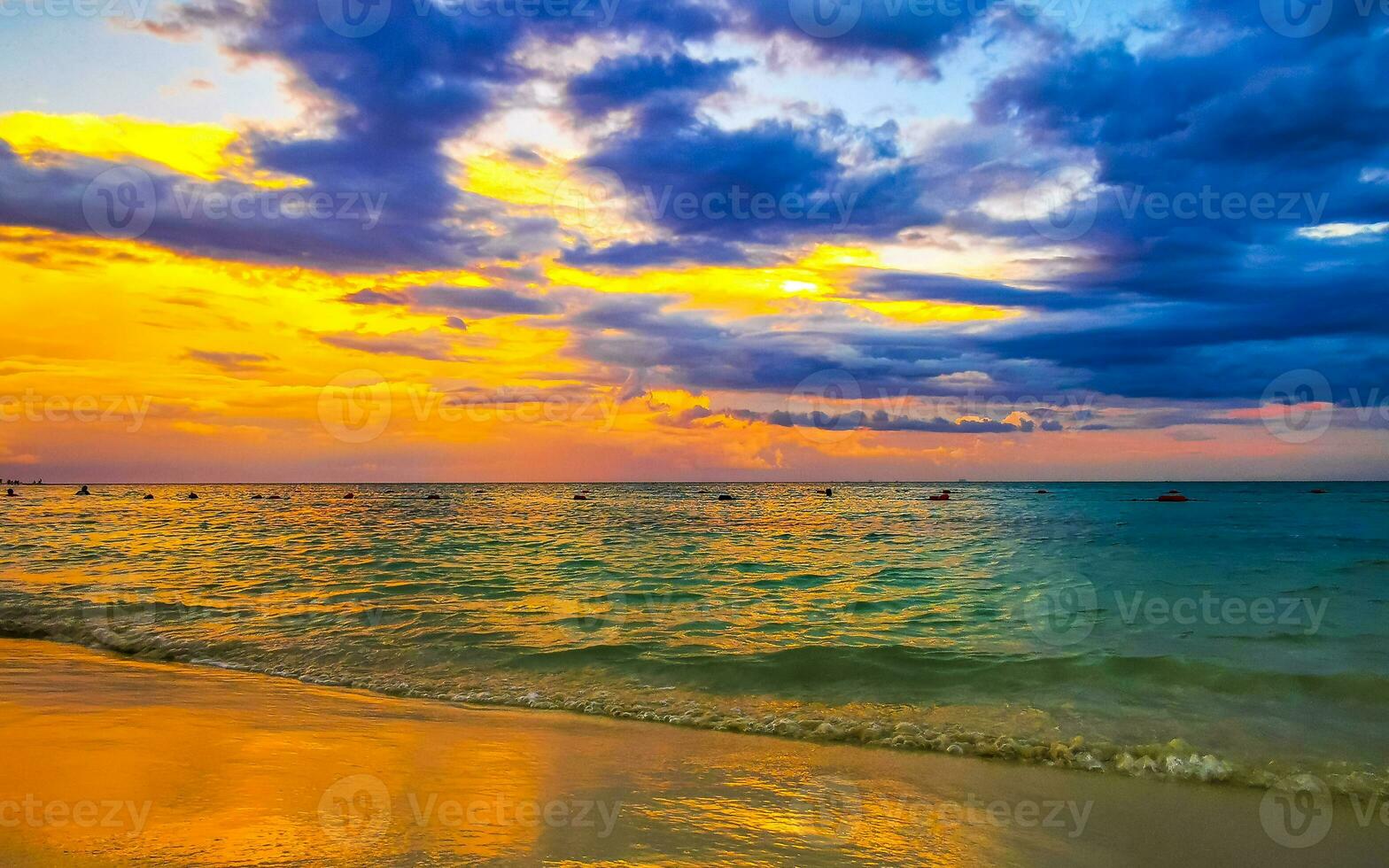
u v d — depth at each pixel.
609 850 4.21
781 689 8.50
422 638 11.02
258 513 51.38
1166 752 6.33
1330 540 26.89
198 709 7.17
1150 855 4.49
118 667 9.35
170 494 111.69
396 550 24.98
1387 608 13.47
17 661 9.70
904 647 10.26
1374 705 7.59
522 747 6.28
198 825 4.29
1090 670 8.97
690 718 7.44
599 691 8.45
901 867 4.21
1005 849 4.52
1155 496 89.56
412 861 3.93
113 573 18.39
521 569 19.97
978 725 7.14
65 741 5.92
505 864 3.95
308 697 7.95
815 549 25.77
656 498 89.88
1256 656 9.66
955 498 87.19
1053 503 67.75
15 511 52.50
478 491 139.88
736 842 4.43
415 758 5.83
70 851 3.85
